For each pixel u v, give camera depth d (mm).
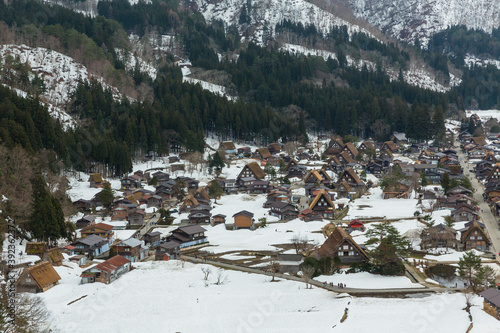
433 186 143500
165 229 108688
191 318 61562
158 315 62625
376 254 77062
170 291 70688
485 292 62469
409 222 106062
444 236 88938
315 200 115562
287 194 131000
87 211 121875
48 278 70625
